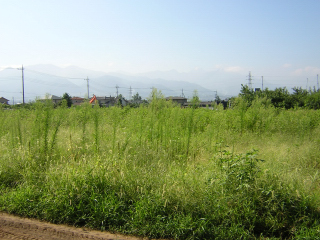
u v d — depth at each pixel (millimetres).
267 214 4500
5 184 5898
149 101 8633
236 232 4145
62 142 7609
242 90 28328
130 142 7410
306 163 6820
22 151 6777
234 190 4805
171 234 4188
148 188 5148
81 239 4043
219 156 6188
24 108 9797
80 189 5020
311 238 3988
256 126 11367
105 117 10195
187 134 8055
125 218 4516
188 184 4996
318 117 11898
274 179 4930
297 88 32406
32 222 4570
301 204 4516
